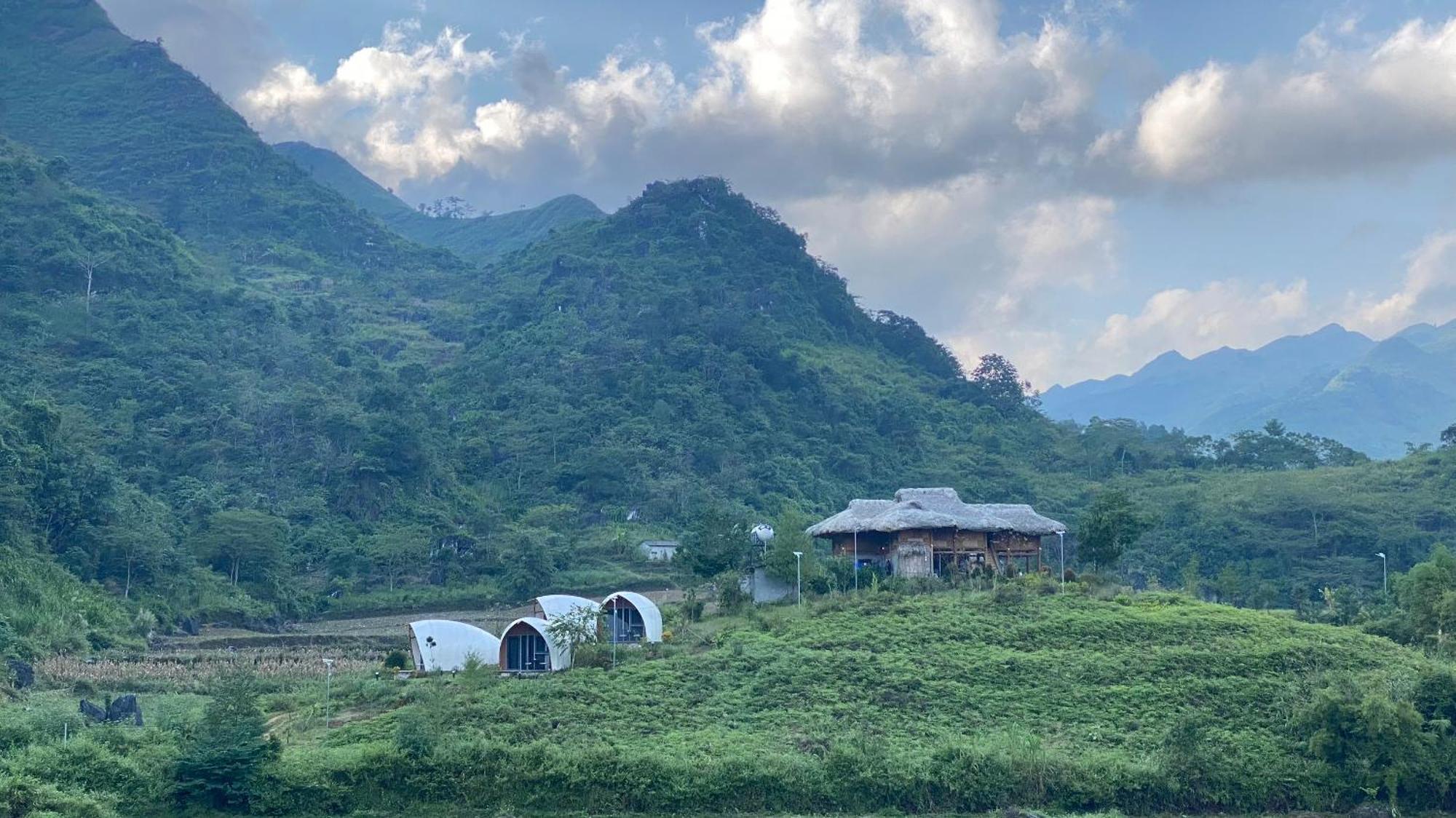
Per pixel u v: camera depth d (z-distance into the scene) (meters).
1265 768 60.44
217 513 134.75
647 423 188.62
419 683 71.31
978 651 72.31
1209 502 175.62
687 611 87.25
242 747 56.84
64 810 51.94
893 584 85.94
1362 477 187.88
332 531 146.38
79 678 82.00
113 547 118.50
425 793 56.78
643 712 64.44
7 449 117.06
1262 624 77.31
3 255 198.00
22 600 100.81
